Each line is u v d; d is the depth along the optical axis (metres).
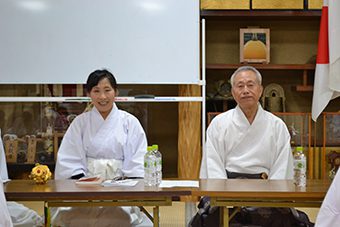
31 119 4.11
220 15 3.96
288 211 2.39
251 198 1.93
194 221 2.43
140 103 4.29
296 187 2.04
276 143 2.64
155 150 2.15
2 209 1.77
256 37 4.18
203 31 3.70
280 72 4.45
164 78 3.74
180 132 3.87
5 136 4.05
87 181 2.21
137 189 1.99
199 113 3.85
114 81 2.75
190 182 2.21
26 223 2.68
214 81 4.43
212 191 1.92
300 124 3.87
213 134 2.70
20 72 3.74
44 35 3.73
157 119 4.43
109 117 2.77
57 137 4.04
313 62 4.25
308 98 4.44
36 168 2.22
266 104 4.31
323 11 3.46
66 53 3.74
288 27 4.43
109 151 2.75
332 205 1.64
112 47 3.74
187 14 3.72
